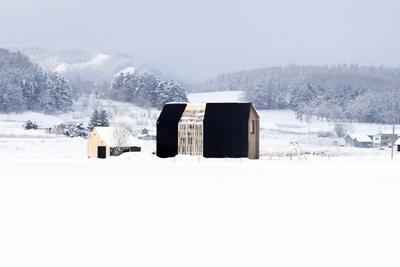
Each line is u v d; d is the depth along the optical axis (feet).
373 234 81.76
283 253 70.38
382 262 66.13
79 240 77.25
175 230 84.43
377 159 317.42
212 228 86.28
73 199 120.37
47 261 66.23
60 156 325.01
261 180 169.17
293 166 245.04
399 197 125.39
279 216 98.17
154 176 182.70
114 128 342.85
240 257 68.28
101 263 65.51
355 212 103.14
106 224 89.35
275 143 526.57
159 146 331.36
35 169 211.82
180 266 64.49
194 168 228.02
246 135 320.70
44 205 111.04
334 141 616.80
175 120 330.54
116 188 143.23
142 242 76.13
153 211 103.14
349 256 68.80
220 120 323.57
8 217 95.86
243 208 107.45
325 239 78.23
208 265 64.90
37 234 81.10
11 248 72.64
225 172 203.62
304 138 638.53
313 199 121.29
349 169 224.74
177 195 128.26
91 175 185.16
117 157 322.55
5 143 454.40
